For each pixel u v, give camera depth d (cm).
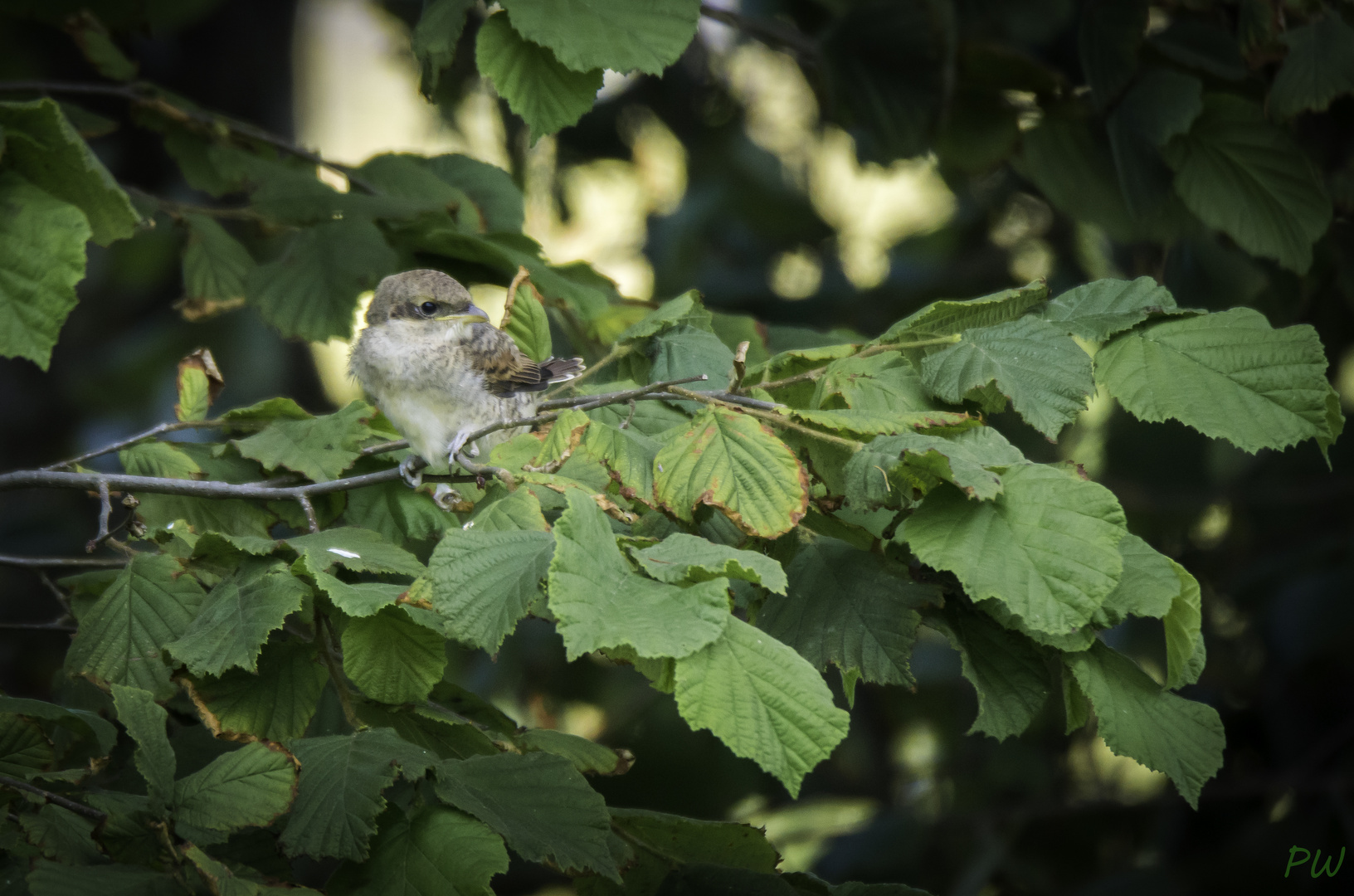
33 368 1528
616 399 571
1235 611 1271
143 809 500
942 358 573
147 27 1052
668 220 1493
